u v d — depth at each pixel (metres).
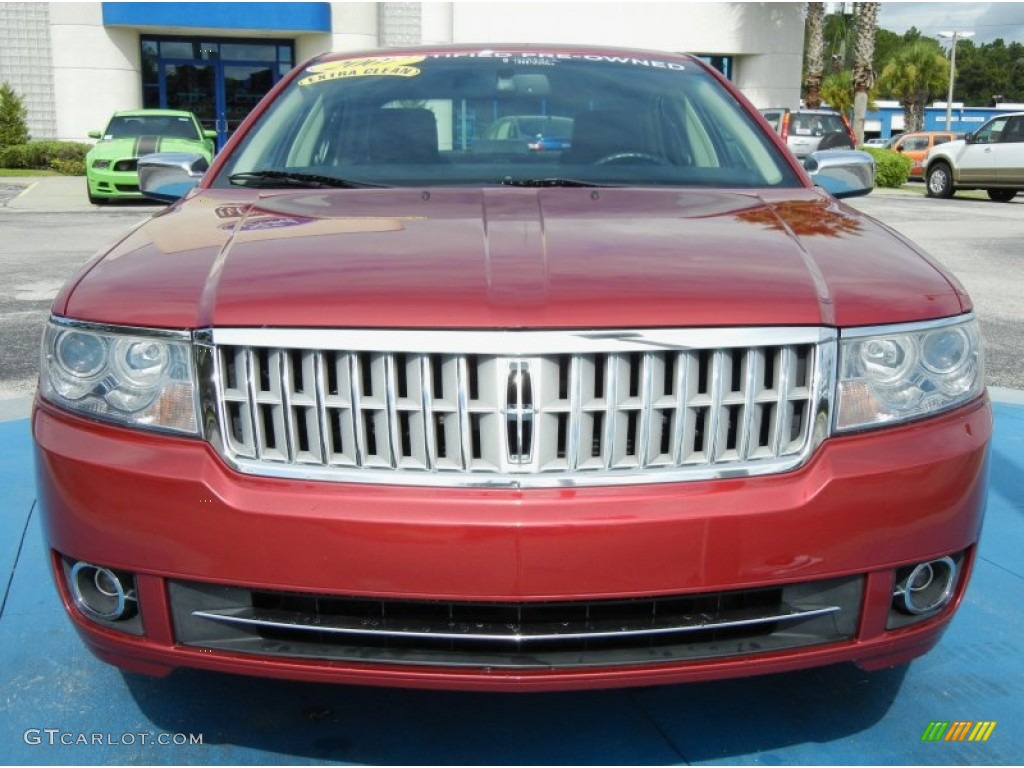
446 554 1.86
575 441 1.88
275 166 3.10
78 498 2.00
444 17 24.73
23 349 6.21
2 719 2.43
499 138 3.16
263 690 2.54
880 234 2.49
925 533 2.02
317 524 1.87
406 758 2.28
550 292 1.92
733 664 1.96
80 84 22.92
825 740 2.36
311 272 2.03
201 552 1.92
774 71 27.64
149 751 2.30
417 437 1.89
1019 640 2.86
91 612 2.08
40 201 16.27
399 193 2.76
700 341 1.89
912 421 2.04
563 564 1.86
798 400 1.96
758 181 3.05
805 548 1.93
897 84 51.88
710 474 1.92
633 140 3.16
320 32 23.53
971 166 19.88
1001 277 9.48
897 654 2.11
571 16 25.75
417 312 1.88
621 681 1.93
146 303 2.03
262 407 1.93
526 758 2.28
